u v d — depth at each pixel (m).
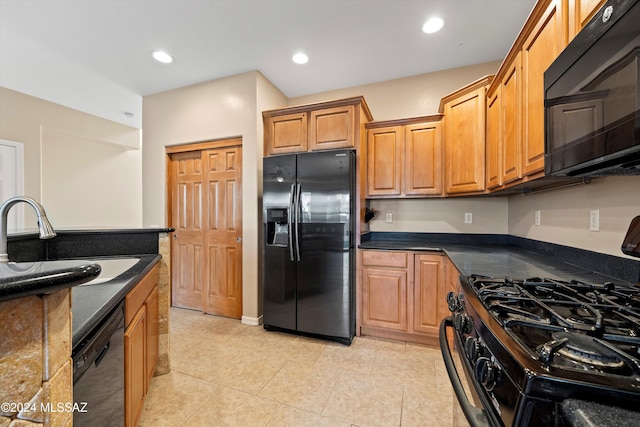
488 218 2.70
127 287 1.04
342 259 2.32
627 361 0.51
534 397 0.48
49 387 0.46
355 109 2.45
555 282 1.07
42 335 0.45
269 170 2.54
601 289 1.00
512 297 0.89
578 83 0.92
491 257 1.83
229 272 3.02
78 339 0.65
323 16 2.04
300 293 2.45
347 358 2.10
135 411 1.19
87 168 4.76
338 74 2.88
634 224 1.06
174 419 1.48
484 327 0.73
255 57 2.57
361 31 2.20
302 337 2.47
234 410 1.55
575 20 1.06
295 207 2.41
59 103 3.58
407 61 2.63
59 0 1.87
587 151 0.87
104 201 4.92
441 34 2.23
